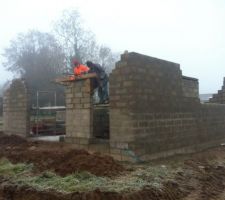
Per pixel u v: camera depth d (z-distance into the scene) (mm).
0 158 8953
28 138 12305
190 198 6176
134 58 8391
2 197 6027
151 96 8953
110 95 8727
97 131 10172
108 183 6012
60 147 9883
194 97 11398
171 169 7914
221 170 8805
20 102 12828
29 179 6477
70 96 10055
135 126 8289
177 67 10336
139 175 6777
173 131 9914
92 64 10203
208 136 12391
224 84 16266
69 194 5430
